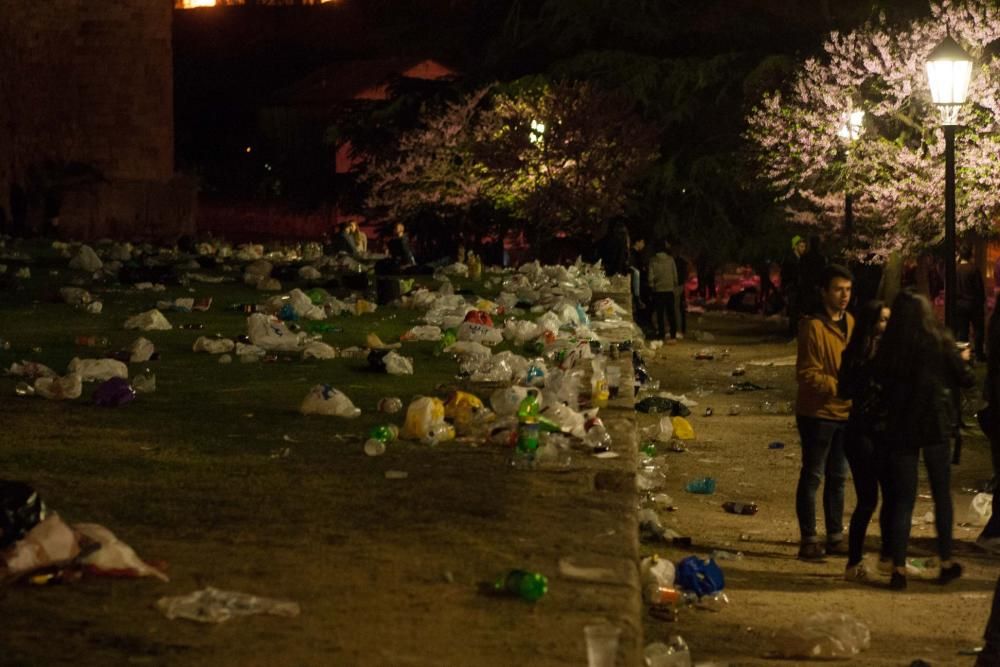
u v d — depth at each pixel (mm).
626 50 51500
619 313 22172
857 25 45312
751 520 12984
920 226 30812
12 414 11242
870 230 32438
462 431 10688
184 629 5863
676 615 8820
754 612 9227
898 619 9352
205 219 67062
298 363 14836
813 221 36344
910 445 10133
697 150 48875
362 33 83688
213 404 12055
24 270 23641
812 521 11328
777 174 36562
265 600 6230
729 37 50125
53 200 35344
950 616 9492
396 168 50625
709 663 7531
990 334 12094
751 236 47312
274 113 75062
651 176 48219
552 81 48531
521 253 51531
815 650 8094
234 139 79500
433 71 74812
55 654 5512
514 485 8898
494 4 59344
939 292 33125
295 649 5652
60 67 36406
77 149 36906
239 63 84688
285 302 19516
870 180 32031
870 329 10320
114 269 24594
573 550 7309
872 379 10195
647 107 48656
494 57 53312
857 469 10445
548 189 44656
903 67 30781
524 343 17047
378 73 74188
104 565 6570
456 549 7305
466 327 16781
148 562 6848
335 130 56094
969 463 16438
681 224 48031
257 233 65125
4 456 9570
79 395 12219
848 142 31531
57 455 9648
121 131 37719
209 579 6637
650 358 28797
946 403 10203
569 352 15094
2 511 6555
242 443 10281
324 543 7379
